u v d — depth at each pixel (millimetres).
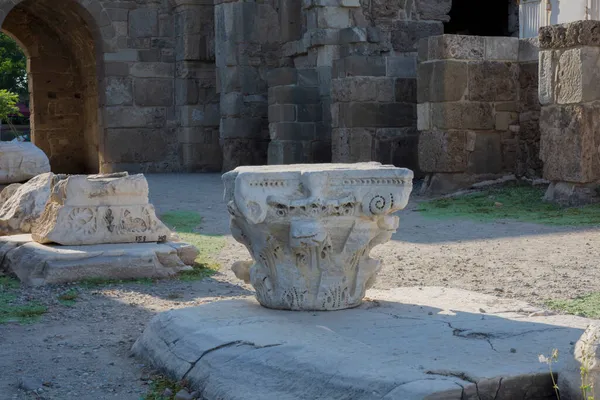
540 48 13406
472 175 15195
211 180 19719
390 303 6473
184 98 23047
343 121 17188
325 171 6039
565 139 13055
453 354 4941
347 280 6270
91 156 25734
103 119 23219
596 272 8414
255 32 21531
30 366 5879
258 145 21766
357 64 16984
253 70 21562
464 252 9883
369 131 17078
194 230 12297
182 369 5367
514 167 15461
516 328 5586
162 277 9016
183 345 5555
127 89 23047
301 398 4590
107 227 9500
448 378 4438
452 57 14953
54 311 7551
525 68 15352
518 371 4551
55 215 9461
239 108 21500
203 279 8992
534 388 4520
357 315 6051
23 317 7312
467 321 5824
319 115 19328
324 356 4848
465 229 11539
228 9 21422
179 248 9477
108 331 6828
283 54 21312
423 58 15422
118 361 5945
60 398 5215
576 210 12383
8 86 41500
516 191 14438
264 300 6324
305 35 20000
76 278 8766
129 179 9625
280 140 19188
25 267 8867
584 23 12711
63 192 9508
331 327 5684
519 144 15453
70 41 25438
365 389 4414
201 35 22828
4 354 6176
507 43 15320
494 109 15266
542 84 13398
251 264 6730
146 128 23250
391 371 4543
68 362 5957
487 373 4504
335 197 6074
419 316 6000
